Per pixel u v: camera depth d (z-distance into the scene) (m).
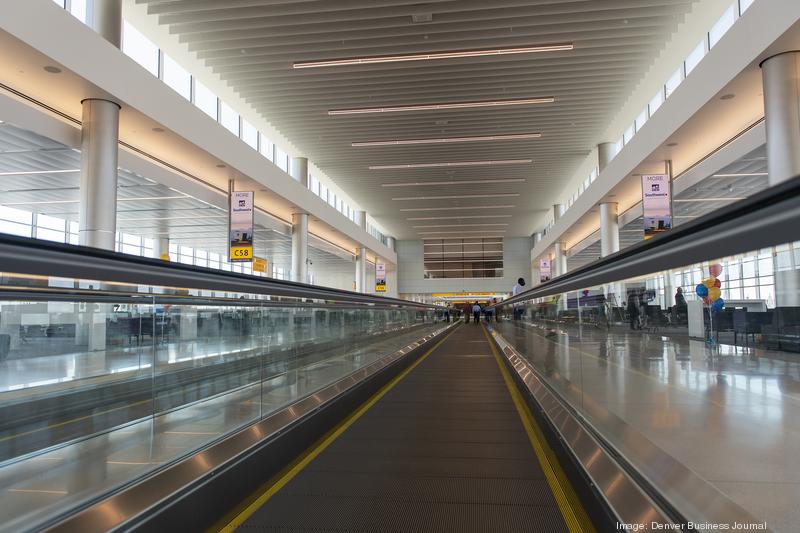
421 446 4.11
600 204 18.69
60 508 1.95
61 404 2.00
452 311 45.75
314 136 16.89
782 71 8.34
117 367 2.34
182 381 2.86
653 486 2.17
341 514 2.74
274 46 11.27
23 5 7.48
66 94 9.16
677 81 14.02
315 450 4.01
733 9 10.55
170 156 13.04
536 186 24.42
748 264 1.83
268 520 2.67
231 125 16.97
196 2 9.62
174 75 13.70
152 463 2.54
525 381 6.00
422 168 21.08
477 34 10.77
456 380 7.84
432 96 13.73
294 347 4.54
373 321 8.25
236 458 2.92
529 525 2.58
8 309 1.81
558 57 11.79
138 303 2.50
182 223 20.22
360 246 30.34
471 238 41.84
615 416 2.88
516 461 3.68
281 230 21.95
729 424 2.00
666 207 13.18
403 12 9.85
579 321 3.68
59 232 18.77
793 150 8.24
